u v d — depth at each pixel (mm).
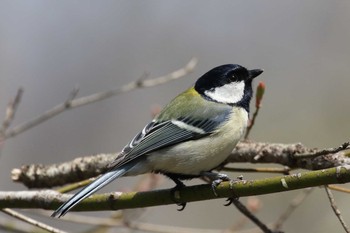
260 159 8180
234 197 6699
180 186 7145
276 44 15062
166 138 7605
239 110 8141
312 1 15109
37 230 9414
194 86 8539
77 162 8758
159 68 14953
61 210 6688
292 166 8016
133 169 7426
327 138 13938
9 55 15031
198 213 13852
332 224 12477
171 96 15039
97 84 14953
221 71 8383
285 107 14516
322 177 5984
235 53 15062
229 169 8148
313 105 14422
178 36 15141
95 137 14836
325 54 14828
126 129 14875
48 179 8781
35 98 14875
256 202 9867
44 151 14617
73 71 15078
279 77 14836
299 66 14875
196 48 15109
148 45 15094
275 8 15266
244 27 15219
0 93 14672
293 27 15086
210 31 15234
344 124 14070
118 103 15094
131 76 14930
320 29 14961
